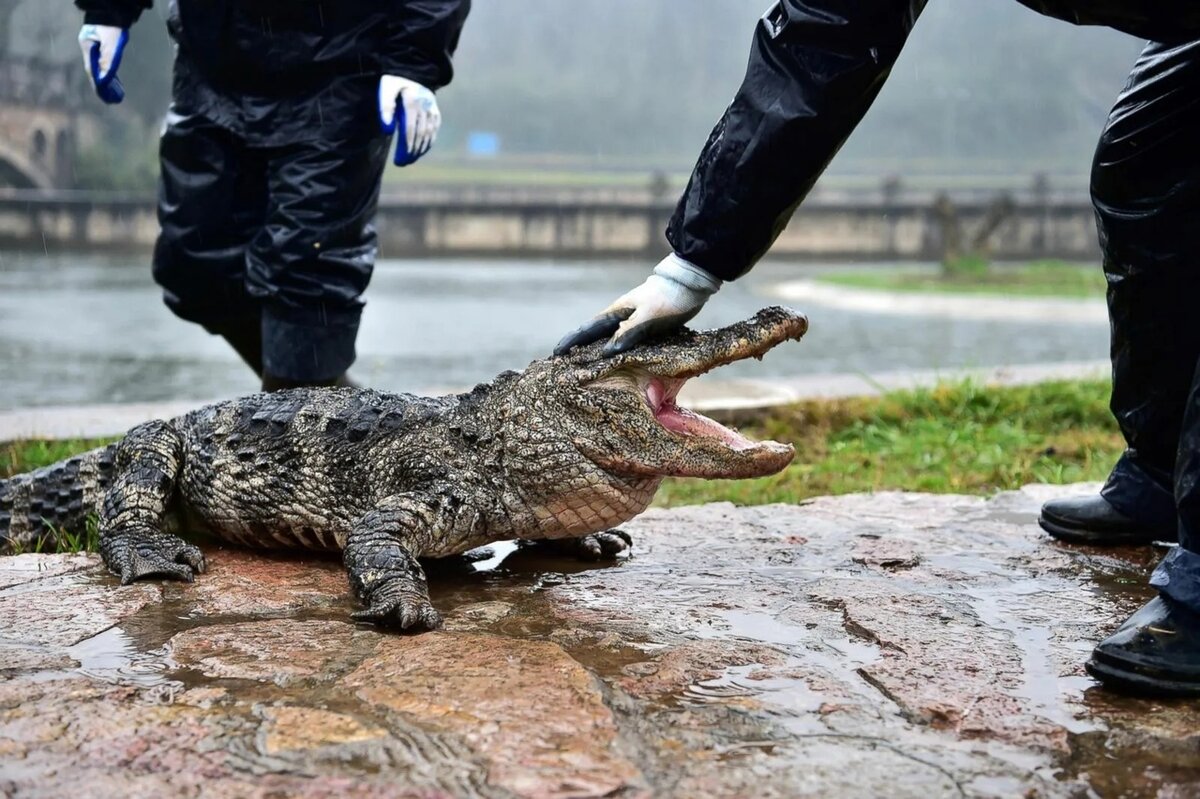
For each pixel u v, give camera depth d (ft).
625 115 426.10
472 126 416.46
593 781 7.59
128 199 174.81
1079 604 11.79
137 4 19.15
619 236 181.68
